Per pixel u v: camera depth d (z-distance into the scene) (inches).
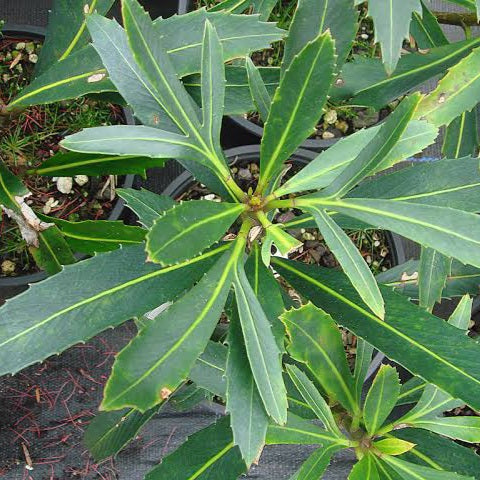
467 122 24.7
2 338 16.0
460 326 21.1
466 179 18.7
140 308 17.0
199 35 20.2
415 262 27.0
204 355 21.8
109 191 33.1
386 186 19.1
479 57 21.2
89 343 37.0
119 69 17.4
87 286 16.8
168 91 16.4
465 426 20.0
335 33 18.7
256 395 16.5
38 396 36.5
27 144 32.2
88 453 36.5
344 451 35.4
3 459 36.0
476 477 21.5
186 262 17.6
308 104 16.2
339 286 19.8
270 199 17.7
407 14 16.2
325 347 19.4
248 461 16.1
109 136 15.4
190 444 20.4
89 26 17.1
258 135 33.6
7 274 32.1
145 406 15.8
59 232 23.2
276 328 17.9
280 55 35.6
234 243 17.3
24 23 36.2
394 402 19.6
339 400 20.4
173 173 36.1
